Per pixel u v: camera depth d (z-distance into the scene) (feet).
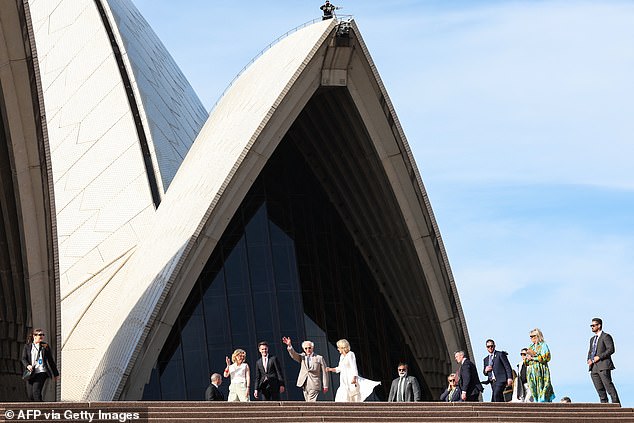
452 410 141.28
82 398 232.32
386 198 237.66
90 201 279.90
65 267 271.69
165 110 296.92
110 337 234.99
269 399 155.22
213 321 236.84
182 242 222.69
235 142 225.97
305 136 243.19
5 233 206.08
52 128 296.92
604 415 144.05
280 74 225.35
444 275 238.68
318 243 247.50
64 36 306.96
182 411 133.59
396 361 249.14
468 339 240.73
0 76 194.39
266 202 245.24
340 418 134.62
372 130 230.07
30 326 208.95
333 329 243.40
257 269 241.35
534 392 157.99
